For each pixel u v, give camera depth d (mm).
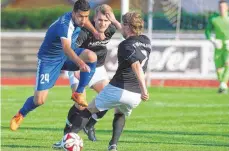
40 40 48500
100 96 19047
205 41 44438
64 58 20328
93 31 21484
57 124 27500
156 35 48531
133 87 18797
